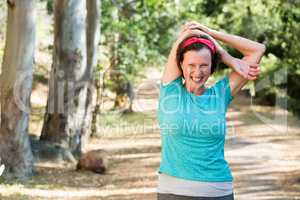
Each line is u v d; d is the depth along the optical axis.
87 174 13.17
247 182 12.84
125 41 19.31
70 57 14.65
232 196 4.02
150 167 14.63
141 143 18.14
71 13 14.52
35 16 11.47
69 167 13.69
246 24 19.95
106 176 13.20
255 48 4.12
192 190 3.90
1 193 10.52
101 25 18.61
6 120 11.57
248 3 19.84
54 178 12.34
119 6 19.47
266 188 12.16
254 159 15.95
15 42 11.33
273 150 17.42
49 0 21.17
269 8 19.30
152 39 20.03
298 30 18.55
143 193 11.65
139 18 19.20
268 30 19.64
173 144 3.94
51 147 14.09
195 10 20.56
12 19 11.25
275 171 14.25
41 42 24.53
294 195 11.49
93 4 16.05
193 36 3.97
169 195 3.94
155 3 18.98
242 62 4.10
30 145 12.86
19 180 11.54
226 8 20.28
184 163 3.91
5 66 11.48
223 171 3.96
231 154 16.72
